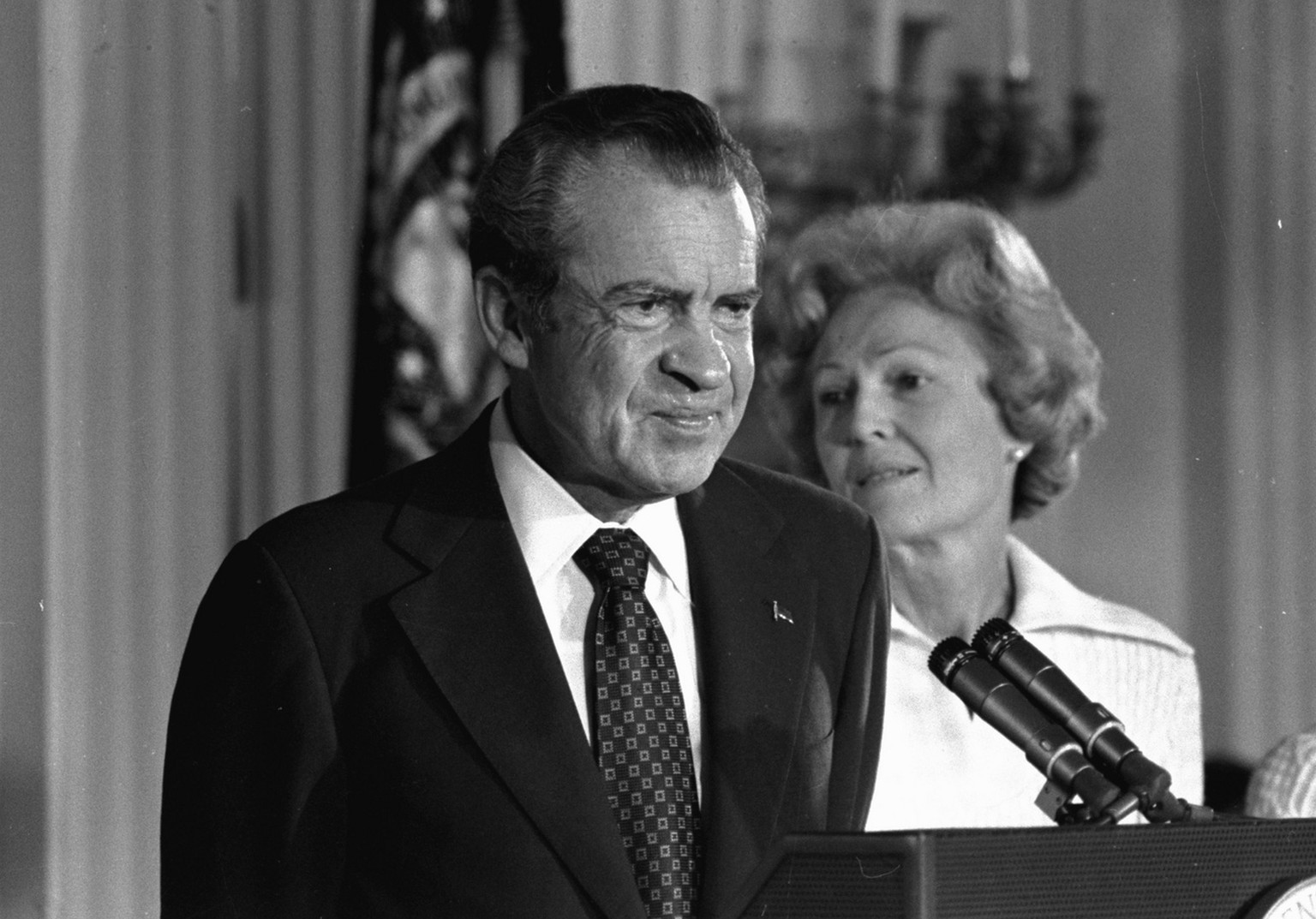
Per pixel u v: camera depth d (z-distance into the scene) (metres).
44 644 4.58
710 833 2.34
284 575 2.37
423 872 2.29
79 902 4.61
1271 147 8.06
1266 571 8.10
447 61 5.11
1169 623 8.14
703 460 2.29
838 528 2.70
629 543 2.49
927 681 3.41
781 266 3.71
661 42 6.56
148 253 4.93
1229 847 1.82
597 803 2.29
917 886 1.66
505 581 2.41
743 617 2.49
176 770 2.41
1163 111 8.10
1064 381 3.51
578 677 2.43
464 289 5.17
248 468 5.56
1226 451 8.11
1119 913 1.76
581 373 2.28
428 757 2.31
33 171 4.58
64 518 4.64
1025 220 8.01
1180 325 8.16
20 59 4.57
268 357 5.63
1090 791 1.99
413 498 2.49
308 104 5.70
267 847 2.33
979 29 7.58
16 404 4.57
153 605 4.88
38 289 4.59
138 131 4.90
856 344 3.53
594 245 2.25
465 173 5.13
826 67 6.99
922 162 7.03
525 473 2.50
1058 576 3.59
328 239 5.74
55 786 4.57
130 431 4.80
